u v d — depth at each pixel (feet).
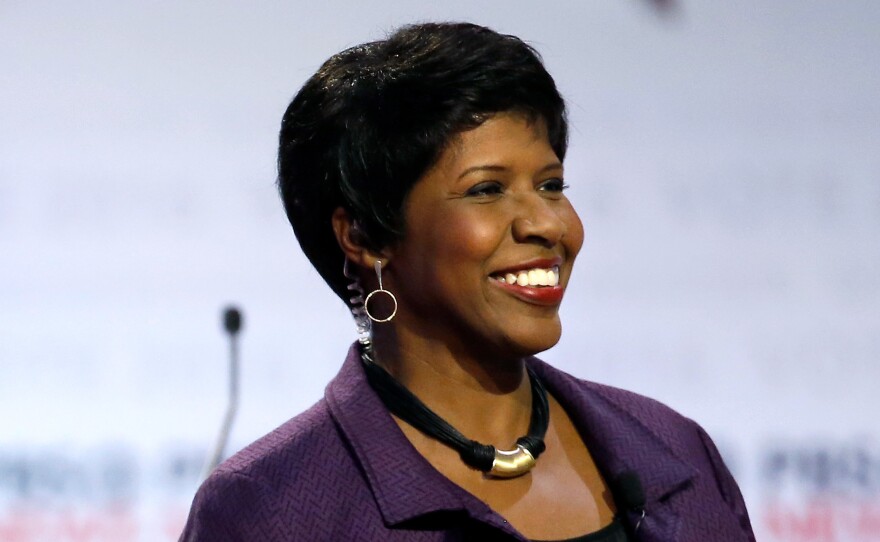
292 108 18.22
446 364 17.78
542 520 17.43
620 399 19.77
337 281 18.94
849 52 41.63
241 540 16.85
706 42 41.39
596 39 41.22
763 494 40.93
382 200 17.37
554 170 17.53
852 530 40.96
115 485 38.70
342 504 17.01
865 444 41.06
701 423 40.91
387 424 17.58
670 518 17.94
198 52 40.11
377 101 17.24
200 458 39.01
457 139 16.94
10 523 38.29
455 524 16.94
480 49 17.08
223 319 23.39
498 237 16.84
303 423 17.95
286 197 18.65
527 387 18.42
